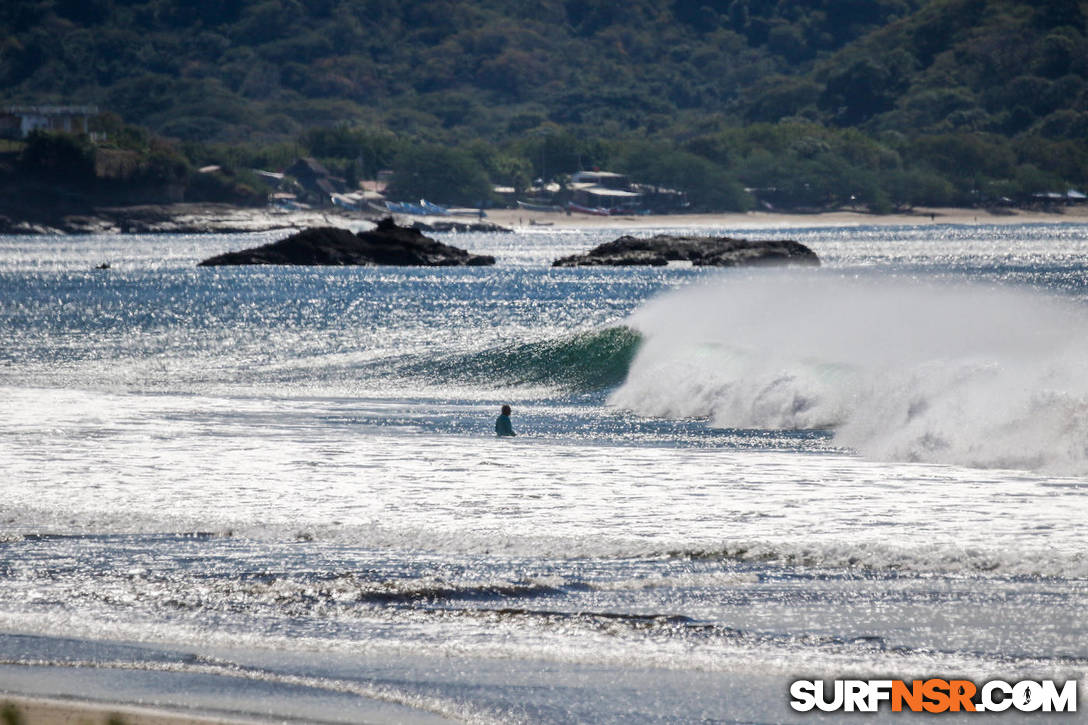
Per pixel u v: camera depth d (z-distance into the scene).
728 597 50.22
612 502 68.44
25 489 72.88
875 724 38.53
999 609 48.06
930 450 84.88
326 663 43.59
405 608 49.47
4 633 46.91
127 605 50.09
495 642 45.53
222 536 61.19
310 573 54.19
